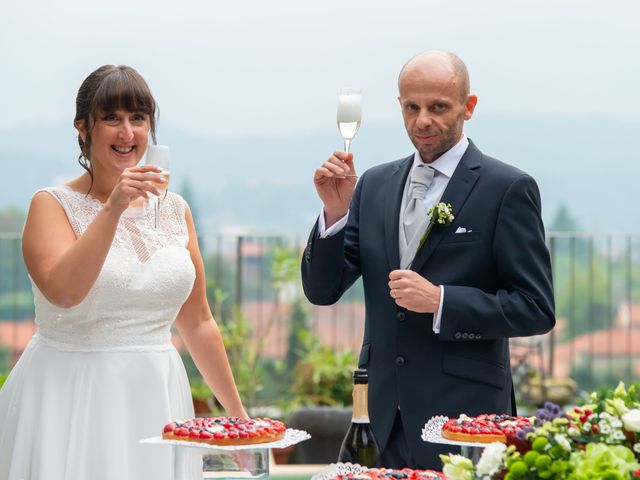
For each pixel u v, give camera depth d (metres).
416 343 3.92
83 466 3.68
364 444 3.10
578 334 21.97
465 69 3.93
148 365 3.79
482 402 3.87
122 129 3.76
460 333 3.78
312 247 4.01
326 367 8.66
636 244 21.95
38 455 3.66
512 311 3.78
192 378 10.02
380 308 4.02
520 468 2.48
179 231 4.02
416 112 3.89
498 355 3.96
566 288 22.31
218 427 3.07
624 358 21.16
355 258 4.23
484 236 3.91
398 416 3.94
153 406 3.79
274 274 9.62
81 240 3.53
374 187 4.21
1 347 19.08
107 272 3.72
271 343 9.96
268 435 3.06
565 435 2.57
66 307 3.62
